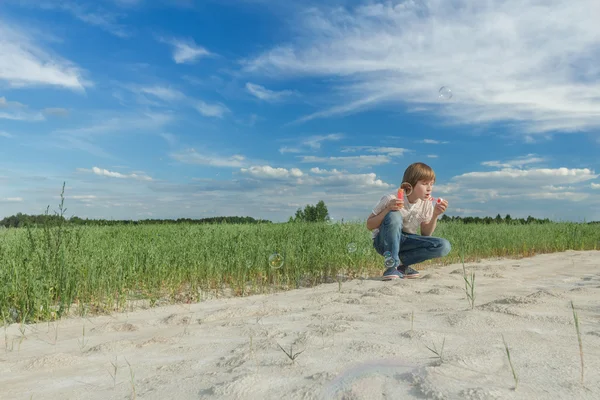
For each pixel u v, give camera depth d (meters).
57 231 4.17
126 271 4.47
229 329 2.55
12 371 1.97
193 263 4.94
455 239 7.96
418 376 1.47
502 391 1.35
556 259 6.81
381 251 4.89
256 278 5.25
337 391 1.40
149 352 2.15
